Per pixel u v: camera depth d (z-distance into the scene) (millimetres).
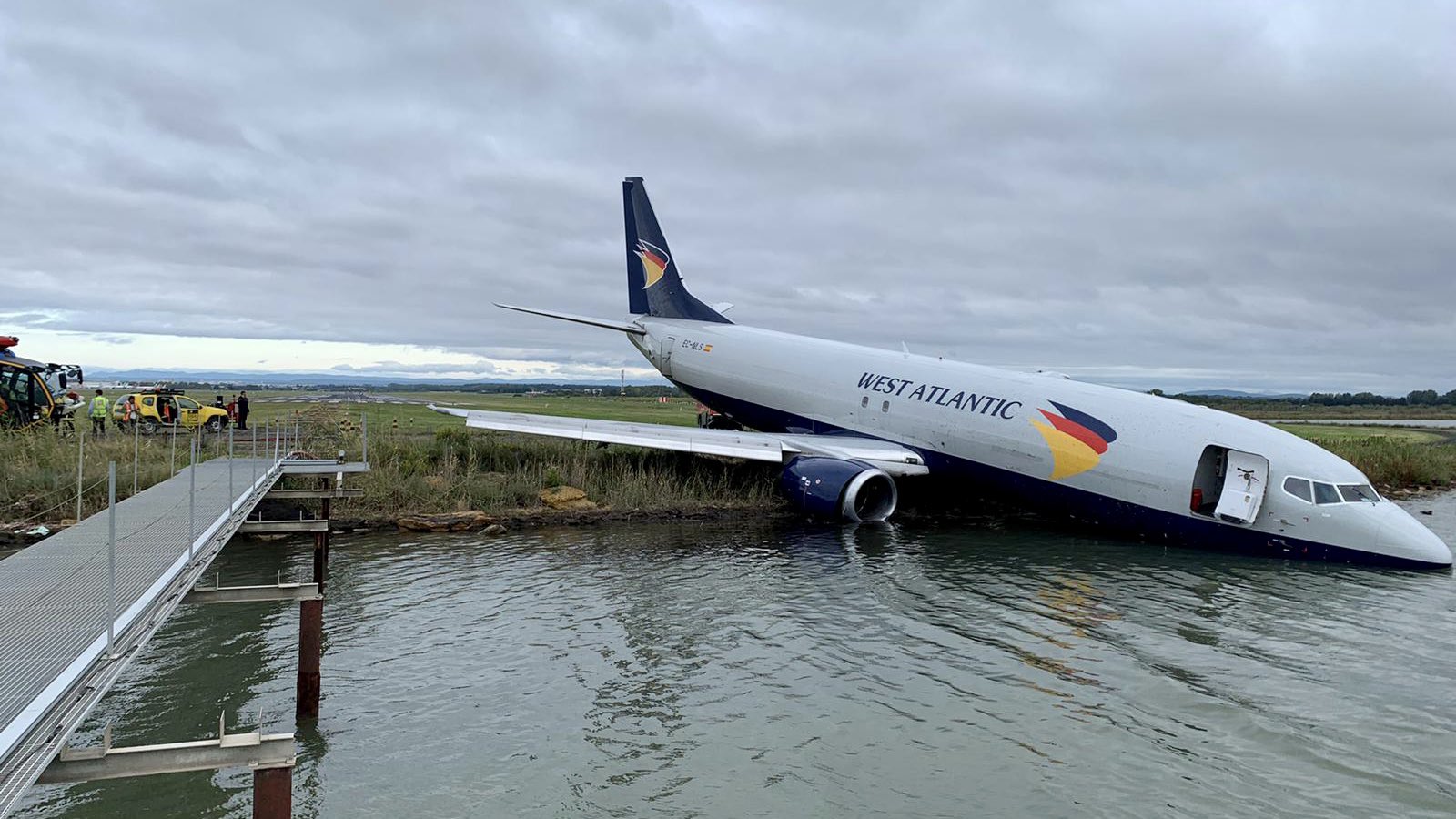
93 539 10969
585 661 11445
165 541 10766
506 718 9609
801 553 18047
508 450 27531
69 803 7691
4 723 5168
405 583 15367
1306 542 17094
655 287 33125
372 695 10211
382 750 8797
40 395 29609
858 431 24578
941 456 22156
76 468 20938
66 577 8867
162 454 23859
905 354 25531
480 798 7855
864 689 10539
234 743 5973
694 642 12203
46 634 7016
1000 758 8766
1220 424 18219
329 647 11914
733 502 23625
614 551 18156
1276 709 10023
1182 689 10602
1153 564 17078
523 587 15141
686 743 9031
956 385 22344
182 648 11852
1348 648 12102
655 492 23938
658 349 32188
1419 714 9898
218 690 10320
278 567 16547
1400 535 16375
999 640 12383
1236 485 17609
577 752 8812
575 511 22297
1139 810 7793
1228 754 8883
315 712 9656
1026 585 15406
